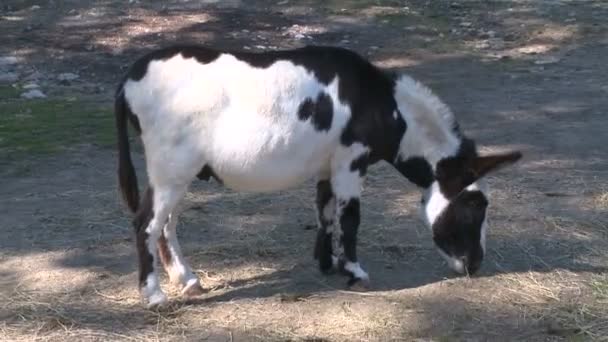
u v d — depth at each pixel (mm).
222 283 6012
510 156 5645
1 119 10484
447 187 5805
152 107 5340
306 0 16359
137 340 5211
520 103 11477
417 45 14430
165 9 15820
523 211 7543
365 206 7707
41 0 16141
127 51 13781
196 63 5391
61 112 10898
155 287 5543
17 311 5578
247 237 6906
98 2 16109
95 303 5711
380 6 16188
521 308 5641
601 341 5238
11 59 13320
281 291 5879
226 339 5223
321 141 5504
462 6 16578
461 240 5871
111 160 9102
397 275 6152
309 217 7391
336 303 5684
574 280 6070
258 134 5332
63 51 13703
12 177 8508
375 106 5594
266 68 5406
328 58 5527
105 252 6605
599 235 6992
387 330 5352
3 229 7078
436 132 5762
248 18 15422
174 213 5762
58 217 7371
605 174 8695
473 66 13430
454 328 5391
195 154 5336
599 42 14578
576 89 12133
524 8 16453
